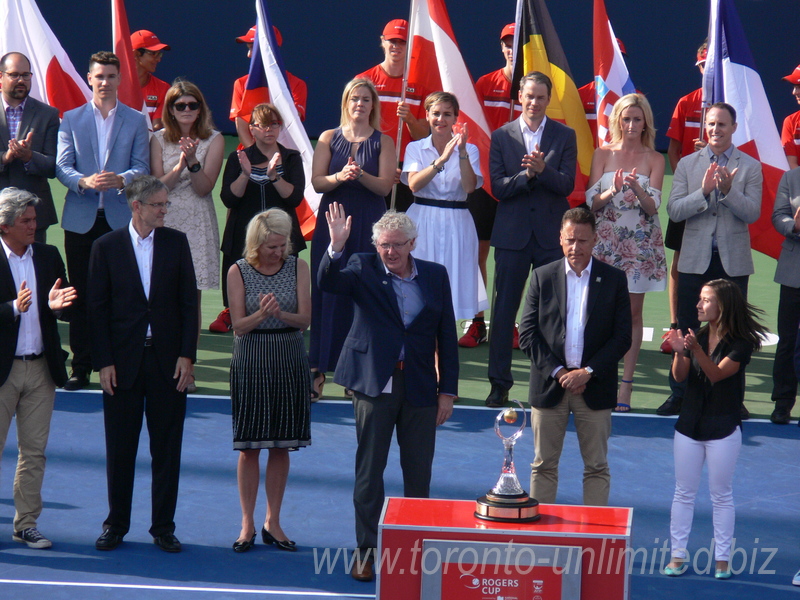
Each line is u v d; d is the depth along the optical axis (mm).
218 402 32438
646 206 30984
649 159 31984
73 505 24438
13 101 31453
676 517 21875
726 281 21797
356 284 21094
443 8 36281
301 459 27828
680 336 21547
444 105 31375
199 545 22484
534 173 30172
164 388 21938
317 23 94250
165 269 21922
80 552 21891
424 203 31859
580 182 36031
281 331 22172
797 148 39531
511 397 33906
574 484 26609
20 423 22219
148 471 26797
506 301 31703
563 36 92625
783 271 31516
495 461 27891
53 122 31859
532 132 31188
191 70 95688
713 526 23922
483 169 36594
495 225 31594
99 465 27016
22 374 21891
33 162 30969
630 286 31828
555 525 15438
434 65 36812
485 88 40469
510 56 39906
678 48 92375
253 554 22094
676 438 22000
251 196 33375
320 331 31953
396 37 38531
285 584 20656
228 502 24969
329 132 31781
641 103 31609
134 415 21984
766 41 91562
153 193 21750
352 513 24453
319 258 31422
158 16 94875
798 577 21141
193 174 32312
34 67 36719
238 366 21938
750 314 21828
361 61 94688
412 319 20953
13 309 21281
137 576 20781
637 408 33250
